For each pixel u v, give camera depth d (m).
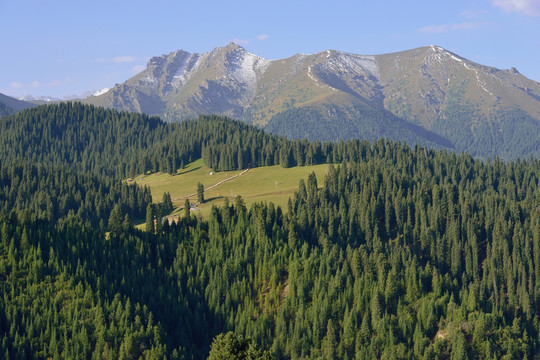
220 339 114.12
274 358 112.50
